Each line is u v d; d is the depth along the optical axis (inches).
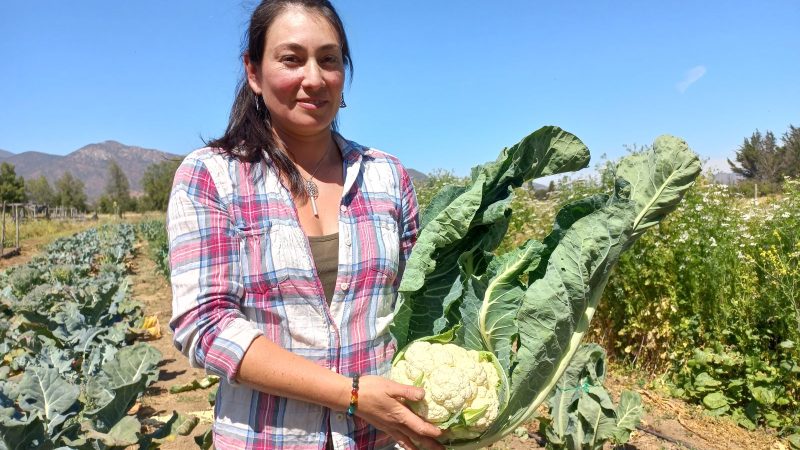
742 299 246.7
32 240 1430.9
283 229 75.0
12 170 2613.2
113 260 748.6
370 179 85.2
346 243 78.7
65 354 233.1
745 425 223.8
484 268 91.4
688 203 266.2
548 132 89.0
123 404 145.0
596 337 298.5
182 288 70.9
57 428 146.2
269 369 68.4
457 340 86.1
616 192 84.4
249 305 73.5
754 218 279.3
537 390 83.7
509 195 88.4
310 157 82.7
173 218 73.3
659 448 200.4
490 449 197.6
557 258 80.7
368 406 71.6
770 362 241.0
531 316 79.4
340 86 79.6
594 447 155.9
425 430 73.9
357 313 78.1
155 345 338.3
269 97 77.7
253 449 74.5
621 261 271.9
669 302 256.8
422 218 89.0
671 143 86.1
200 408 235.5
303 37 75.2
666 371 261.9
